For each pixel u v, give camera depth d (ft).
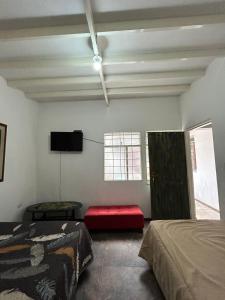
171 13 6.54
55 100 15.03
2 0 5.86
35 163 14.75
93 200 14.58
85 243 7.43
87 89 13.03
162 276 5.60
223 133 8.91
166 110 14.89
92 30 6.49
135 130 14.96
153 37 7.72
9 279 4.10
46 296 3.61
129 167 15.03
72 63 9.12
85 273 7.44
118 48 8.40
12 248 5.68
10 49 8.36
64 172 14.85
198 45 8.36
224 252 5.18
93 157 14.88
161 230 6.86
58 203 13.80
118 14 6.51
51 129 15.17
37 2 5.96
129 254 9.00
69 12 6.39
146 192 14.48
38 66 9.26
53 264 4.74
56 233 6.86
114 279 7.06
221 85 9.00
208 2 6.12
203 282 3.96
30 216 13.53
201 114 11.16
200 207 17.54
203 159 18.63
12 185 11.65
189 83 12.58
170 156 14.08
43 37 7.05
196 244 5.69
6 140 11.16
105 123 15.06
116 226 11.66
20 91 12.80
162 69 10.57
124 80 11.14
